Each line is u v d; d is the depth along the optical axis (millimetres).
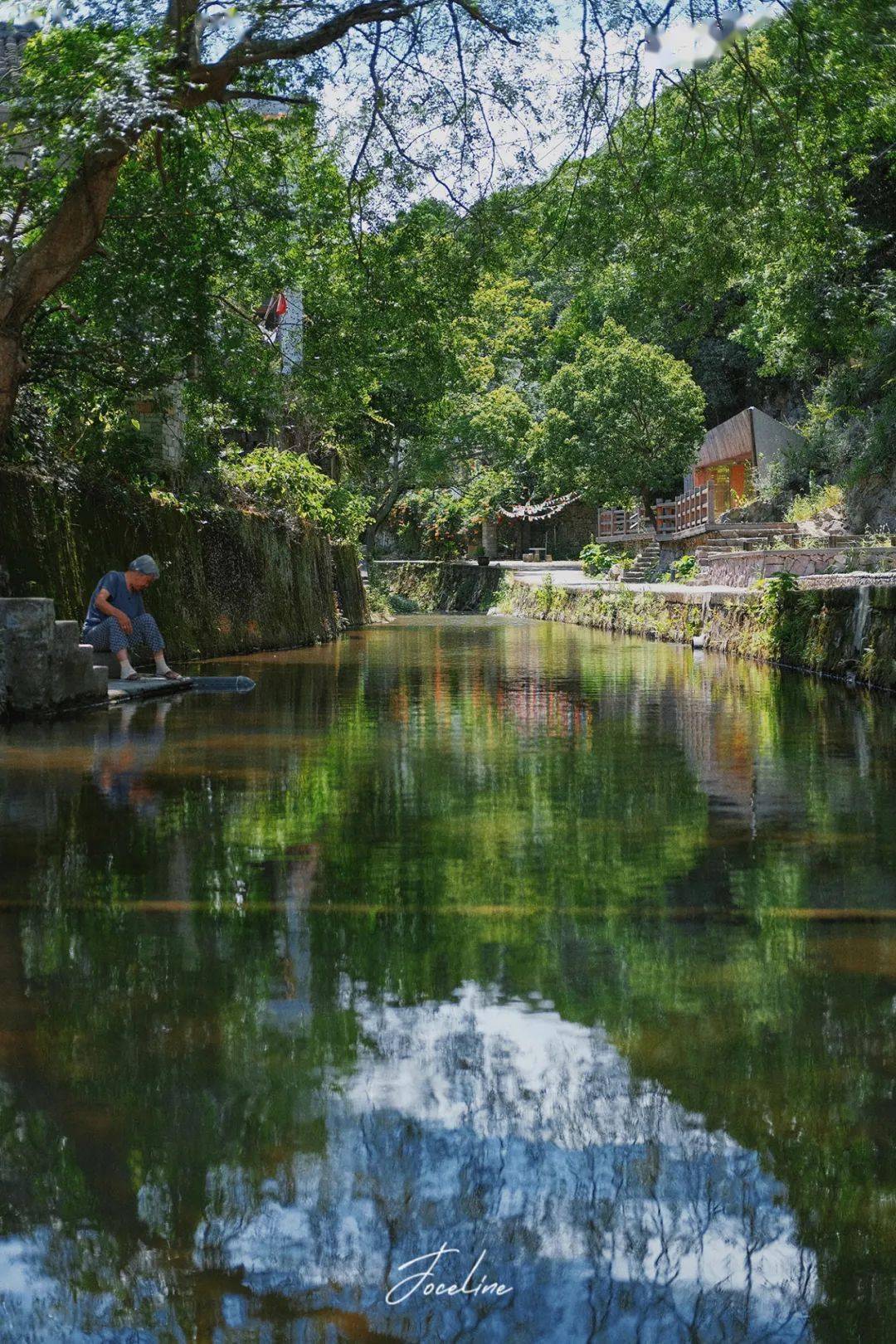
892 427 26953
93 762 6234
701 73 10695
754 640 15602
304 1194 1685
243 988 2562
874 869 3791
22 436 11930
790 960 2785
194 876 3670
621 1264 1522
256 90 10211
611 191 11609
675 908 3285
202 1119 1907
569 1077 2078
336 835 4336
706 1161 1773
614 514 49938
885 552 19531
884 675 10797
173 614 14961
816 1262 1527
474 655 16875
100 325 11320
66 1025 2328
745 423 37562
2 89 8867
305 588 21516
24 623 8523
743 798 5164
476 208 11516
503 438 43094
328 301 12953
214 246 10961
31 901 3348
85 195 9438
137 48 8477
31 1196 1682
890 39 8844
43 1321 1424
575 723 8133
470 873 3730
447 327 13562
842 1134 1856
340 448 29984
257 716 8609
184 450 16109
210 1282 1492
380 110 10586
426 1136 1851
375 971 2691
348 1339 1380
